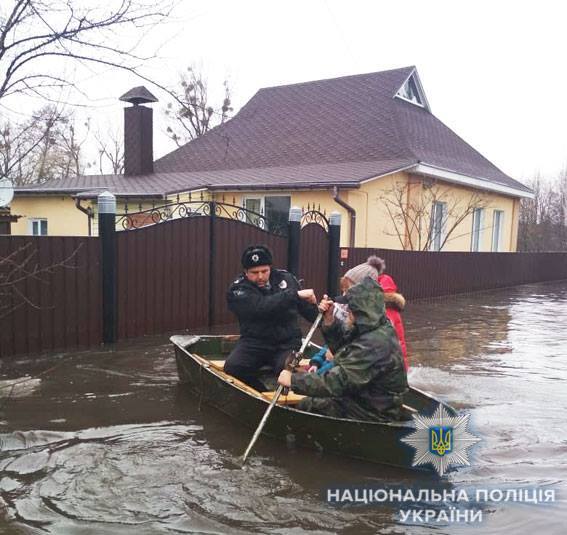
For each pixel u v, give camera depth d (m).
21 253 6.90
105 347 7.69
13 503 3.59
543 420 5.30
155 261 8.47
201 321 9.25
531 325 11.15
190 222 8.91
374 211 14.45
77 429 4.85
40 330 7.21
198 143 20.62
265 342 5.64
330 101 19.58
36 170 22.67
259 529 3.36
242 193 15.29
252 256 5.42
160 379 6.33
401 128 16.86
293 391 5.23
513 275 20.09
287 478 4.00
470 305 14.12
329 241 11.37
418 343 8.97
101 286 7.81
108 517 3.45
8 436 4.67
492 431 5.00
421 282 14.60
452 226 17.70
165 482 3.92
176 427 4.95
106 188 15.38
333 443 4.29
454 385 6.48
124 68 5.64
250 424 4.87
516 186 20.34
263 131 19.58
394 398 4.30
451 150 19.22
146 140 18.42
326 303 4.80
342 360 4.25
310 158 17.02
